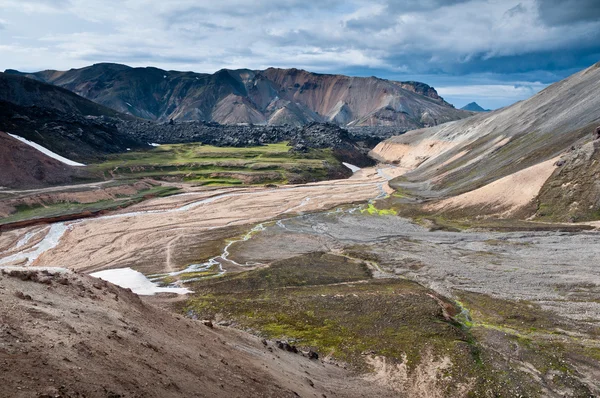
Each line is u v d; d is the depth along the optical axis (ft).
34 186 437.58
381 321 164.96
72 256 283.59
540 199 327.06
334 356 140.67
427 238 307.17
